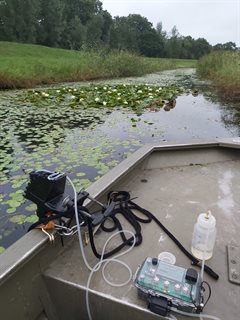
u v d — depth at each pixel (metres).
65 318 0.98
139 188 1.48
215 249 1.03
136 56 14.77
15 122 4.32
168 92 7.48
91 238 0.95
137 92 6.86
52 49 22.19
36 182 0.91
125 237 1.09
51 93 6.78
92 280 0.90
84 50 13.04
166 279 0.80
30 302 0.89
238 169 1.73
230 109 6.00
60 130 3.91
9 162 2.78
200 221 0.95
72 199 0.95
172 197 1.39
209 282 0.89
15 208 2.02
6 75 7.91
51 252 0.96
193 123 4.70
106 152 3.07
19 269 0.82
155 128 4.18
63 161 2.80
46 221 0.93
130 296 0.84
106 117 4.74
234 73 7.80
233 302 0.82
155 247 1.04
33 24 31.62
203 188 1.49
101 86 8.05
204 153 1.83
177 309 0.77
